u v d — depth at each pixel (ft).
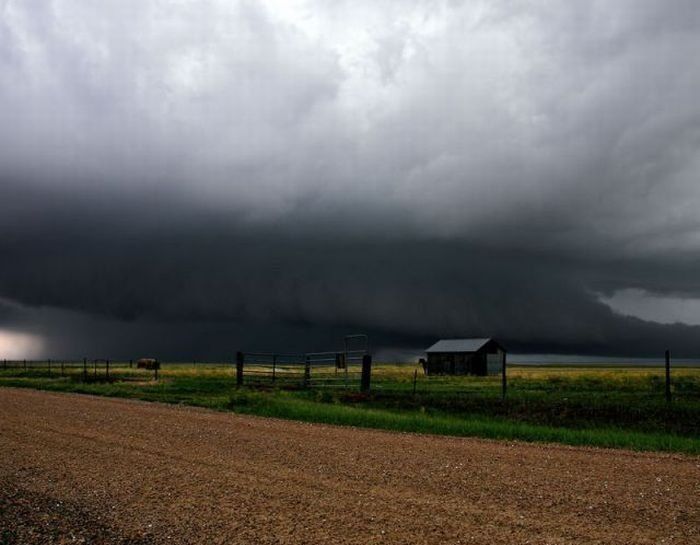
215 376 173.06
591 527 27.37
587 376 197.36
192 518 29.07
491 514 29.40
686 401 77.36
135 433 54.54
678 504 31.04
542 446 49.98
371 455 44.45
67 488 34.68
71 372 205.05
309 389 112.27
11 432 54.70
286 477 37.17
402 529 27.25
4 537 27.30
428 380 163.84
